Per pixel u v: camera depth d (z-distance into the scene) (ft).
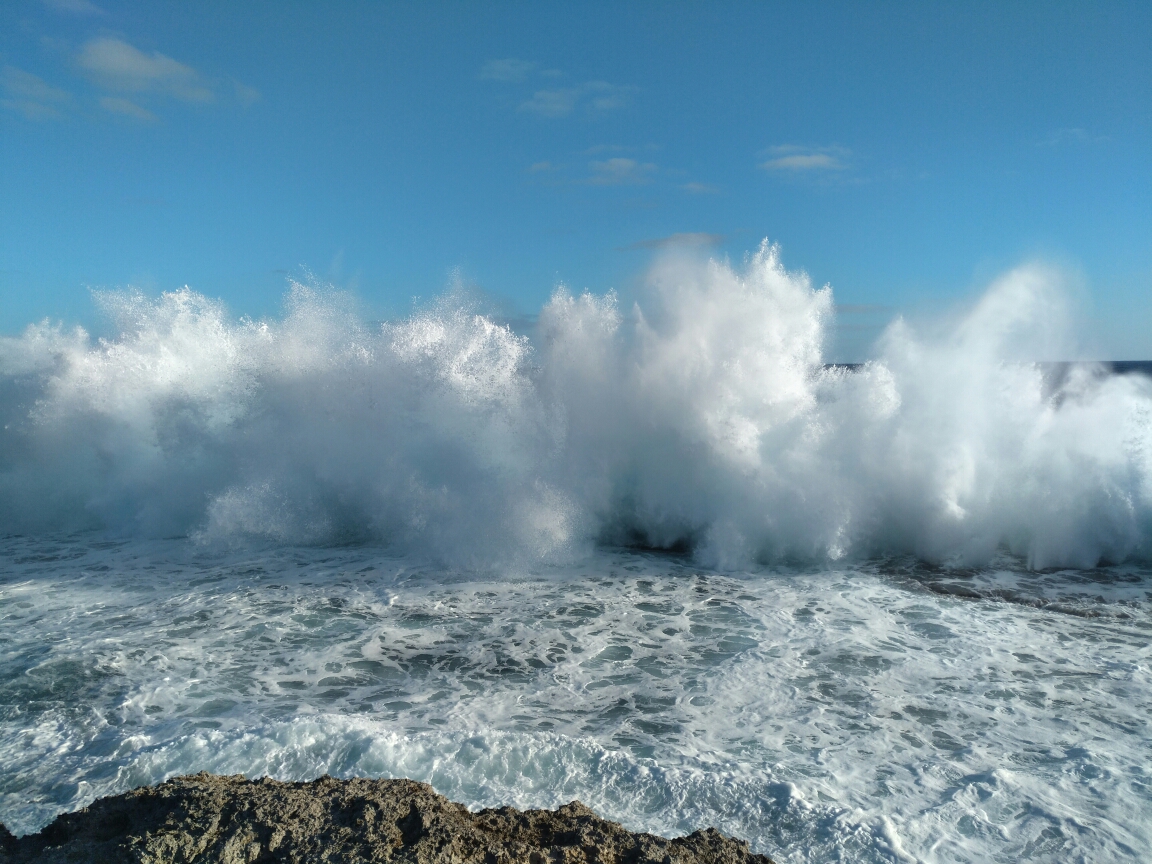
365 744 18.15
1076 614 28.94
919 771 17.99
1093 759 18.40
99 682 22.80
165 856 12.48
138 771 17.37
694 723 20.54
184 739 18.42
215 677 23.29
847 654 25.21
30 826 15.47
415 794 14.66
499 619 28.66
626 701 21.90
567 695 22.30
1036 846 15.15
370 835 13.03
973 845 15.16
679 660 24.86
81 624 27.71
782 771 17.90
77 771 17.69
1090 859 14.76
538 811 14.65
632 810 16.02
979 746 19.21
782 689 22.63
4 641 25.99
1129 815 16.14
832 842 14.90
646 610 29.71
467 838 13.25
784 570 35.24
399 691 22.52
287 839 12.94
